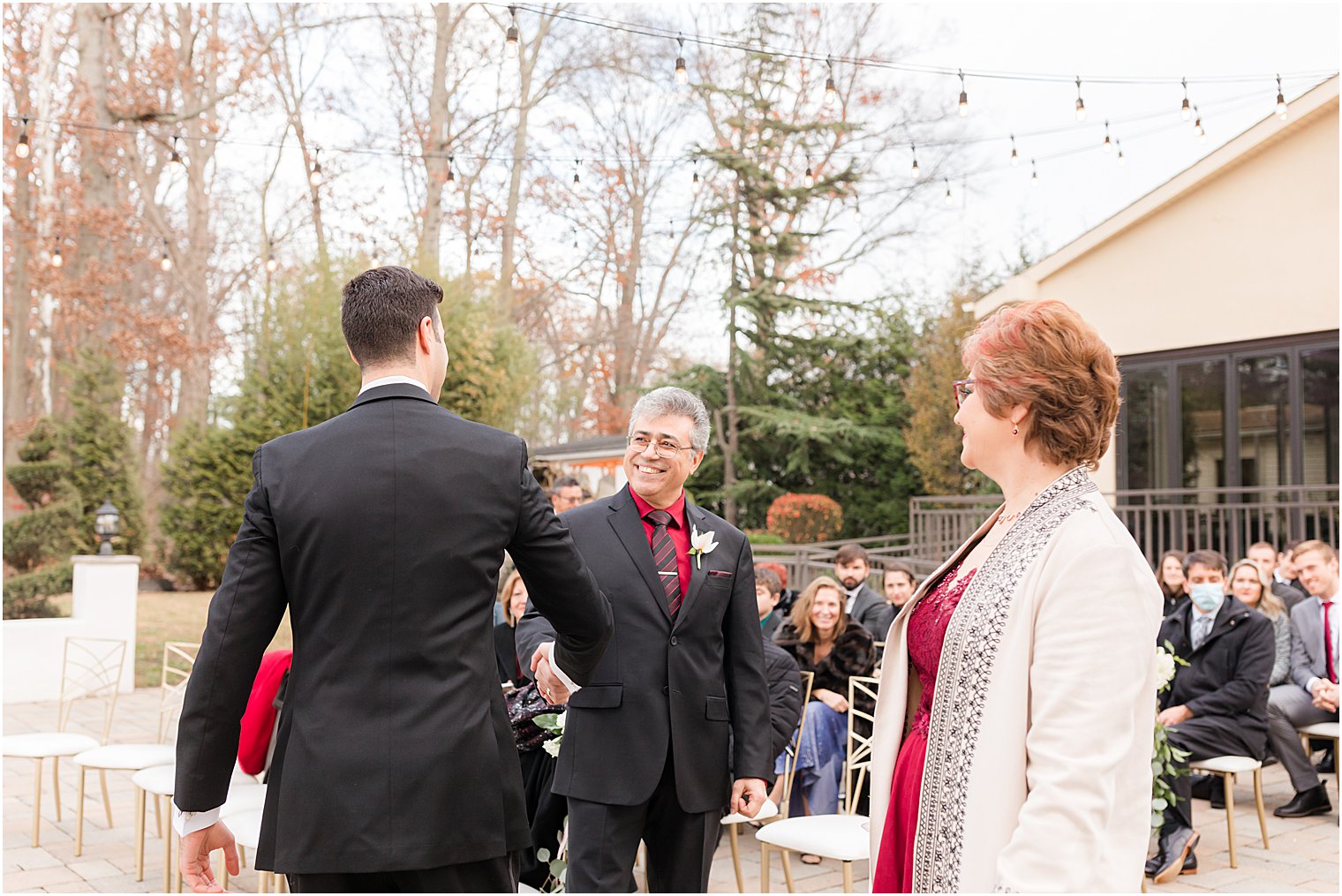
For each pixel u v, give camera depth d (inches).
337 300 540.4
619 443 579.2
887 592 235.1
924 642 68.2
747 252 680.4
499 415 537.0
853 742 195.2
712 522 116.6
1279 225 375.2
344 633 69.3
